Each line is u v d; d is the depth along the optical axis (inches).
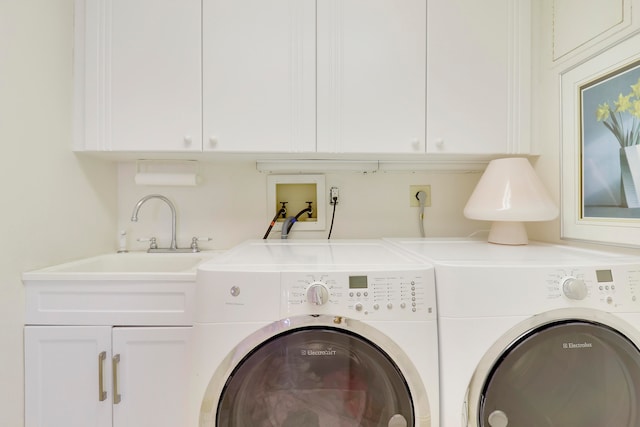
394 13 50.0
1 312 38.6
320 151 49.7
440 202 65.4
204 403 31.4
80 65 49.3
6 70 39.2
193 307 42.5
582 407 33.0
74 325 42.1
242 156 54.6
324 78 49.6
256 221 63.7
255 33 48.9
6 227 39.3
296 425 33.2
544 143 52.3
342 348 32.2
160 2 48.2
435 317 32.5
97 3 48.3
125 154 52.2
